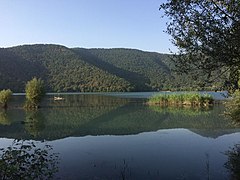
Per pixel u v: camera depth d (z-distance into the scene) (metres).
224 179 11.01
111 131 25.14
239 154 14.96
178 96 59.03
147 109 48.94
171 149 16.86
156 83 164.75
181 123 29.81
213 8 8.19
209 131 23.64
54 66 163.50
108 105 59.84
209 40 8.07
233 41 7.76
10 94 55.31
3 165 6.95
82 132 24.83
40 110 49.19
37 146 18.39
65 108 53.16
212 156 14.80
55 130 26.31
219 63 8.36
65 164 13.70
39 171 8.20
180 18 8.56
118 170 12.65
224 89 8.95
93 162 14.12
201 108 49.22
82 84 155.00
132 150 16.86
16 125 30.22
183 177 11.46
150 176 11.73
